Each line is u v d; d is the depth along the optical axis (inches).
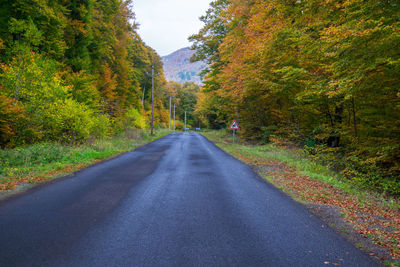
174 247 119.0
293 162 415.2
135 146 675.4
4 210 165.2
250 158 473.7
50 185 236.8
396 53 241.6
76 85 652.1
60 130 483.2
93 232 134.3
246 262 106.7
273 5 432.8
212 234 135.1
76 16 817.5
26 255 107.9
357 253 118.8
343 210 185.2
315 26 349.1
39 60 478.6
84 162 372.5
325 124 486.9
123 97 1310.3
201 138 1164.5
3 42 482.6
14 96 402.9
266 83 521.3
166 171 325.4
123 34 1259.8
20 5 533.0
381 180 305.0
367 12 249.9
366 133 389.7
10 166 298.8
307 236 136.3
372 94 323.0
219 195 215.9
